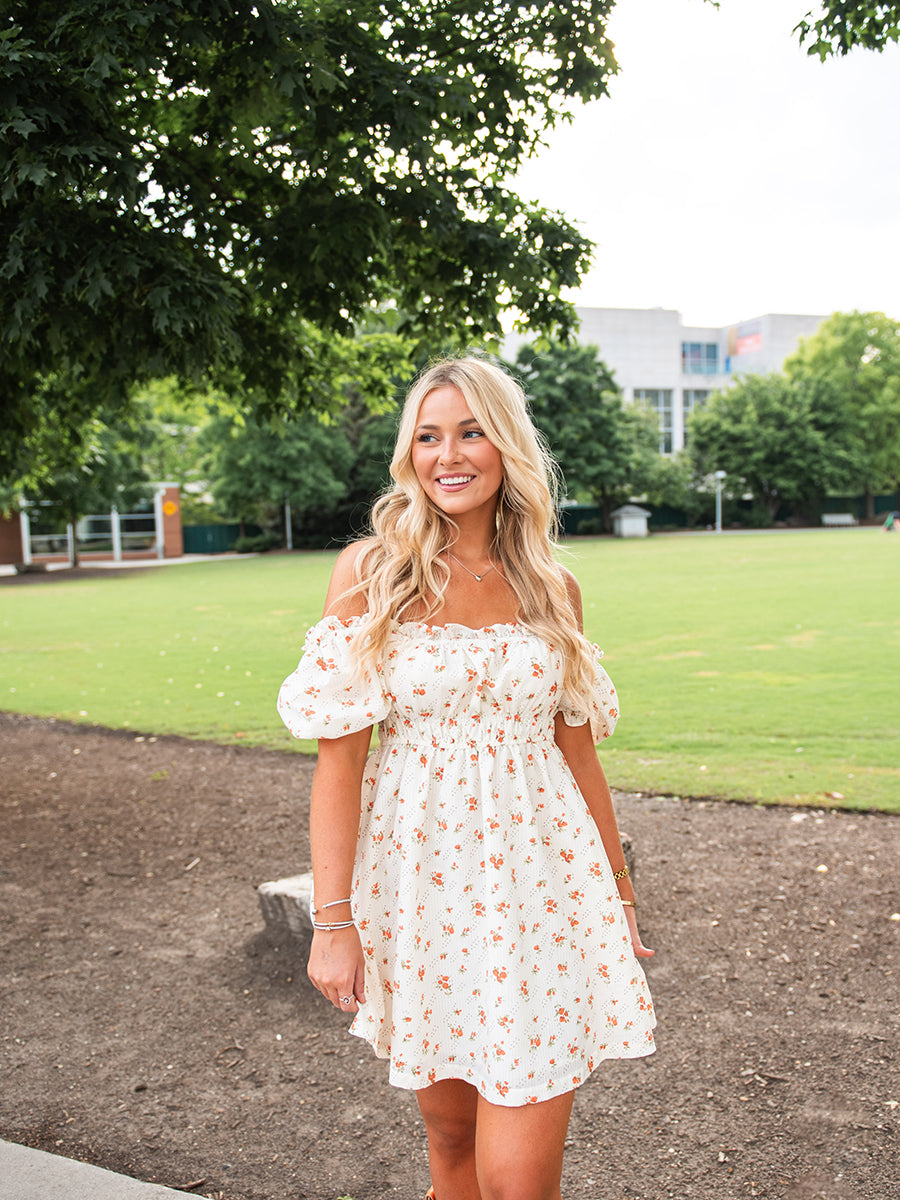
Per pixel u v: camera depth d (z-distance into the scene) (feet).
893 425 192.34
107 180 13.37
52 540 137.90
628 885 6.41
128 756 24.93
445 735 5.53
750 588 60.70
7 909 14.42
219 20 13.44
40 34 13.74
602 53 17.03
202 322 14.24
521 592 5.90
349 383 29.99
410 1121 8.82
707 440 190.29
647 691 30.07
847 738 23.75
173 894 14.92
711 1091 9.07
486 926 5.37
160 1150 8.38
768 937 12.55
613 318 249.96
